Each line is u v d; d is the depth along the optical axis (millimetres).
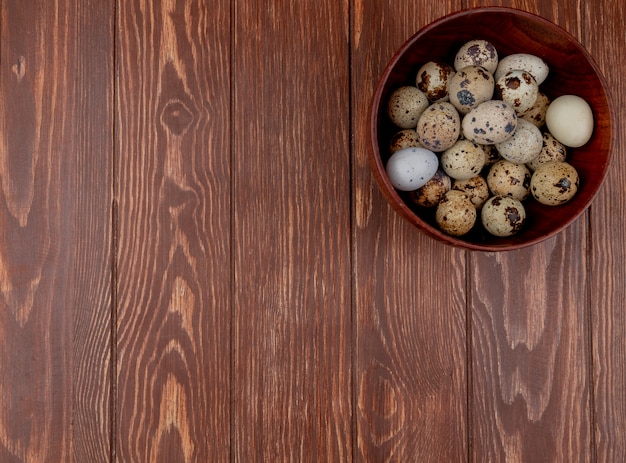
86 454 719
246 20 745
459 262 752
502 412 748
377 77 750
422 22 756
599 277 759
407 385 743
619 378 756
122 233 729
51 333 722
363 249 744
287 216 740
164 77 738
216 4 744
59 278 725
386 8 754
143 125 734
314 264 740
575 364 754
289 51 747
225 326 733
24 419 717
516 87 664
